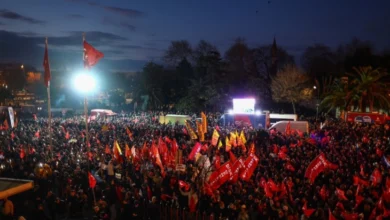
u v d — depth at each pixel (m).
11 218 14.66
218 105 74.06
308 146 27.48
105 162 23.08
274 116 49.09
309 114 72.88
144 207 16.14
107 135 35.38
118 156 22.14
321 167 17.73
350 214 12.89
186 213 14.89
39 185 18.52
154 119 55.59
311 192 16.36
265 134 34.25
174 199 15.87
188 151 26.73
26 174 19.47
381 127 37.62
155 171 19.31
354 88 55.22
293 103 70.00
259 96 76.25
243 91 76.69
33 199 17.64
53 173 20.23
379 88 54.34
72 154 24.80
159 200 17.27
